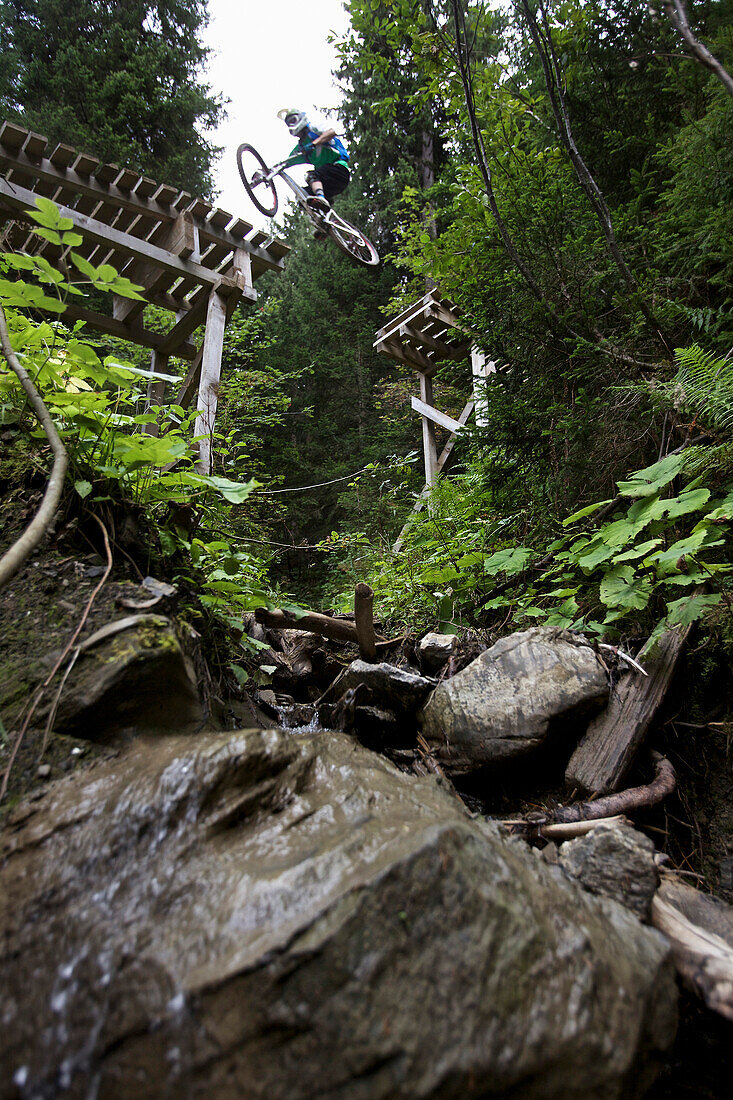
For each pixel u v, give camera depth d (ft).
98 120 37.29
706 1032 4.02
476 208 11.99
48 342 7.18
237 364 34.30
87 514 6.45
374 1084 2.64
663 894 4.91
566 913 3.84
